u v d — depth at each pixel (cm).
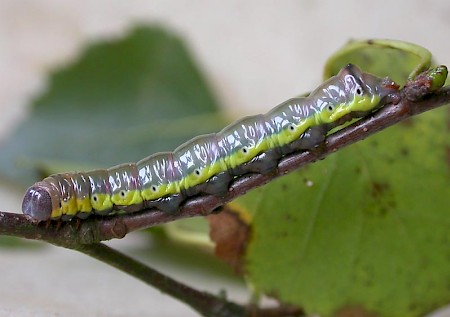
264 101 24
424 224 12
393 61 11
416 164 12
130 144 19
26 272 16
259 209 11
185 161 9
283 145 9
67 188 9
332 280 12
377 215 12
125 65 20
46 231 9
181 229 13
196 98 20
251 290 12
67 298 14
